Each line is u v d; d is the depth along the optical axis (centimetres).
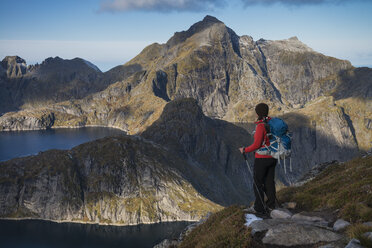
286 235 826
